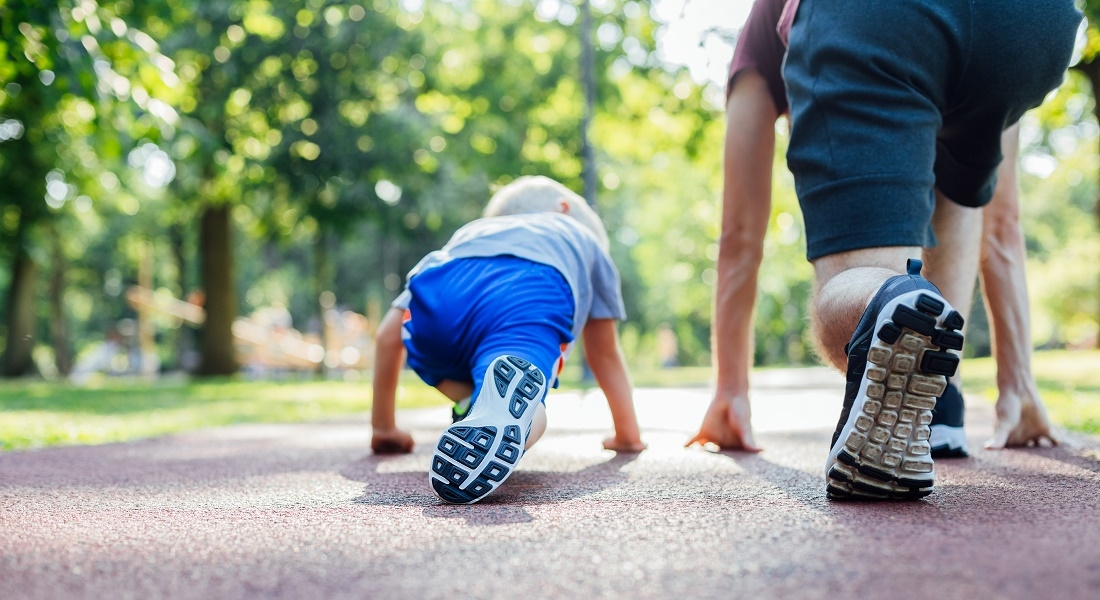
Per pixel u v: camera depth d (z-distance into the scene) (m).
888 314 1.45
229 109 15.14
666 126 15.91
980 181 2.14
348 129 15.68
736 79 2.64
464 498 1.77
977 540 1.26
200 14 14.43
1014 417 2.81
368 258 29.66
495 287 2.16
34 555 1.33
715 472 2.24
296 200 16.12
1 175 15.11
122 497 2.03
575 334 2.51
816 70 1.78
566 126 18.22
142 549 1.36
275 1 15.20
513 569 1.17
